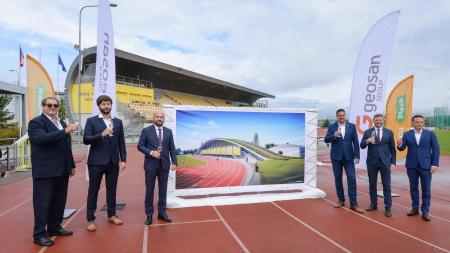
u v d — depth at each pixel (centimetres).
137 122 3406
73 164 543
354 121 896
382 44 855
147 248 485
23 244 502
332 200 786
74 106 3316
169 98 4631
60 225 543
